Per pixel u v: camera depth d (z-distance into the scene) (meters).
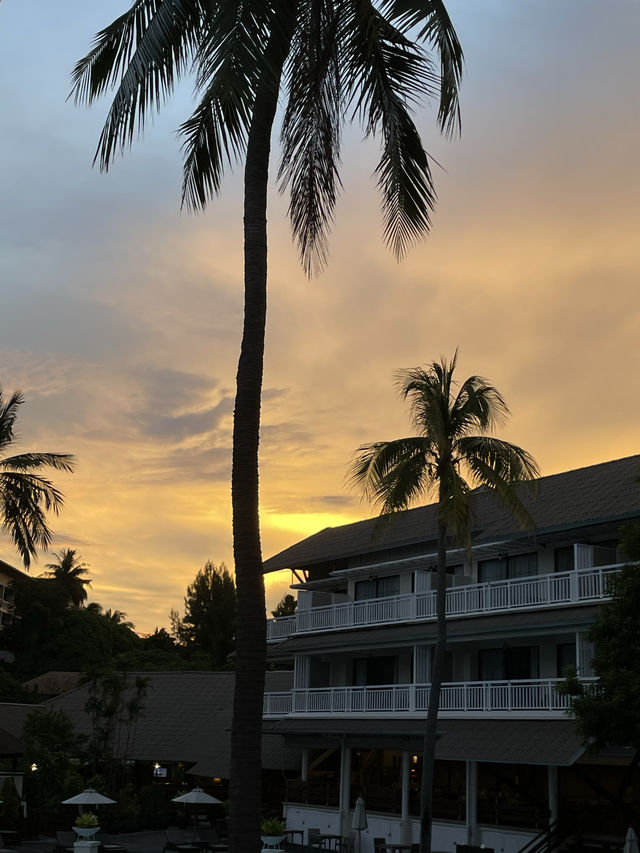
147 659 96.56
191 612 107.50
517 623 33.16
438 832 35.28
